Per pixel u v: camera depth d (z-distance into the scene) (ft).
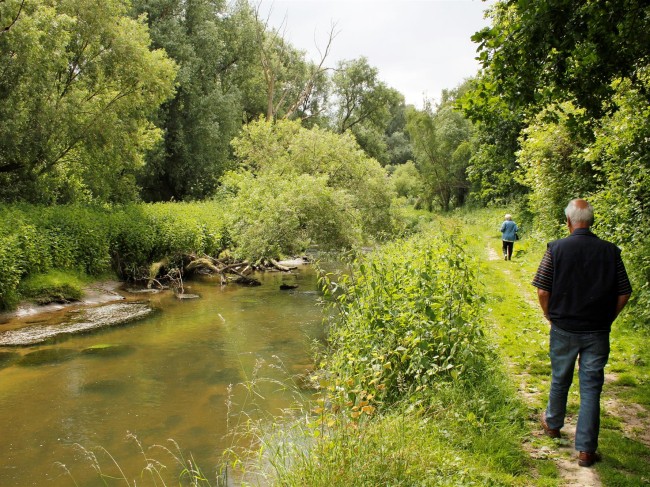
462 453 13.08
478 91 18.58
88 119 65.92
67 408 22.80
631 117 27.68
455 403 15.53
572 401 16.84
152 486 16.15
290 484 11.94
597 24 15.34
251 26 128.77
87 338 35.04
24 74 56.24
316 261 24.17
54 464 17.79
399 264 26.84
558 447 13.75
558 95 18.47
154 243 61.16
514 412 15.44
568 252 13.28
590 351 12.96
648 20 15.89
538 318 28.76
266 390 24.56
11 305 41.39
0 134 54.49
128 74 67.00
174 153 106.32
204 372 27.63
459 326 17.94
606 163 33.58
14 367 28.68
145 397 24.06
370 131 162.20
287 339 34.09
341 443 12.35
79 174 70.90
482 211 125.80
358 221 61.62
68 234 51.98
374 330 19.60
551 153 52.26
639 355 20.93
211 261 65.41
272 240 53.42
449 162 158.51
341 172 76.02
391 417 14.88
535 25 15.28
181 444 19.13
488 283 39.55
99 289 51.21
